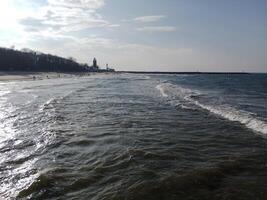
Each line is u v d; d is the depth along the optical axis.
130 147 12.10
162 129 15.69
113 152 11.44
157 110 22.59
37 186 8.30
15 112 21.86
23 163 10.38
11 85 56.47
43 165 10.12
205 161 10.26
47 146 12.51
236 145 12.46
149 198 7.45
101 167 9.73
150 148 11.91
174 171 9.23
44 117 19.53
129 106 24.97
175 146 12.25
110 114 20.73
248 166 9.73
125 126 16.50
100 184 8.39
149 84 62.69
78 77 109.69
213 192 7.75
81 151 11.71
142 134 14.52
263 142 12.95
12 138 13.95
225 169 9.43
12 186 8.46
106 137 13.91
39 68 155.25
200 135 14.30
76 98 31.53
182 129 15.69
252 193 7.68
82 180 8.65
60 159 10.75
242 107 25.09
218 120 18.33
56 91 42.38
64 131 15.27
